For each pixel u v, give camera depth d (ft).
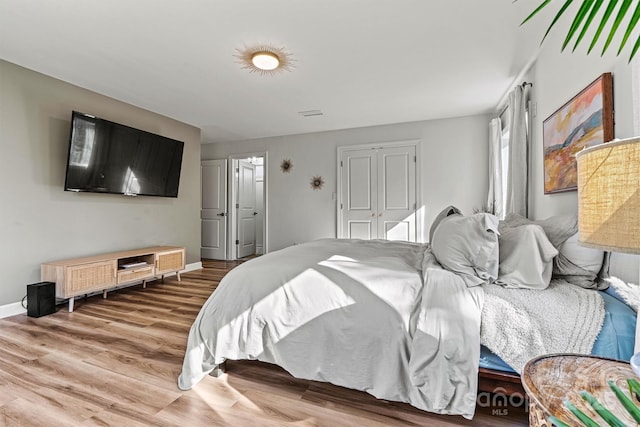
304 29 7.58
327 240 10.27
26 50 8.53
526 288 4.81
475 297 4.64
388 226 16.30
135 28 7.50
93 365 6.22
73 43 8.17
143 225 13.46
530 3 6.66
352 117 14.93
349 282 5.19
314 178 17.84
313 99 12.44
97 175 11.09
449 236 5.57
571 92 6.69
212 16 7.04
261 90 11.48
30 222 9.66
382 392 4.65
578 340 4.05
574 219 5.29
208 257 20.45
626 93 4.86
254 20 7.20
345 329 4.95
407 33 7.77
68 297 9.37
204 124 16.03
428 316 4.54
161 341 7.39
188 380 5.44
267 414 4.80
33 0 6.43
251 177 22.33
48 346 7.07
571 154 6.52
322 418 4.71
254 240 22.79
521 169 9.46
